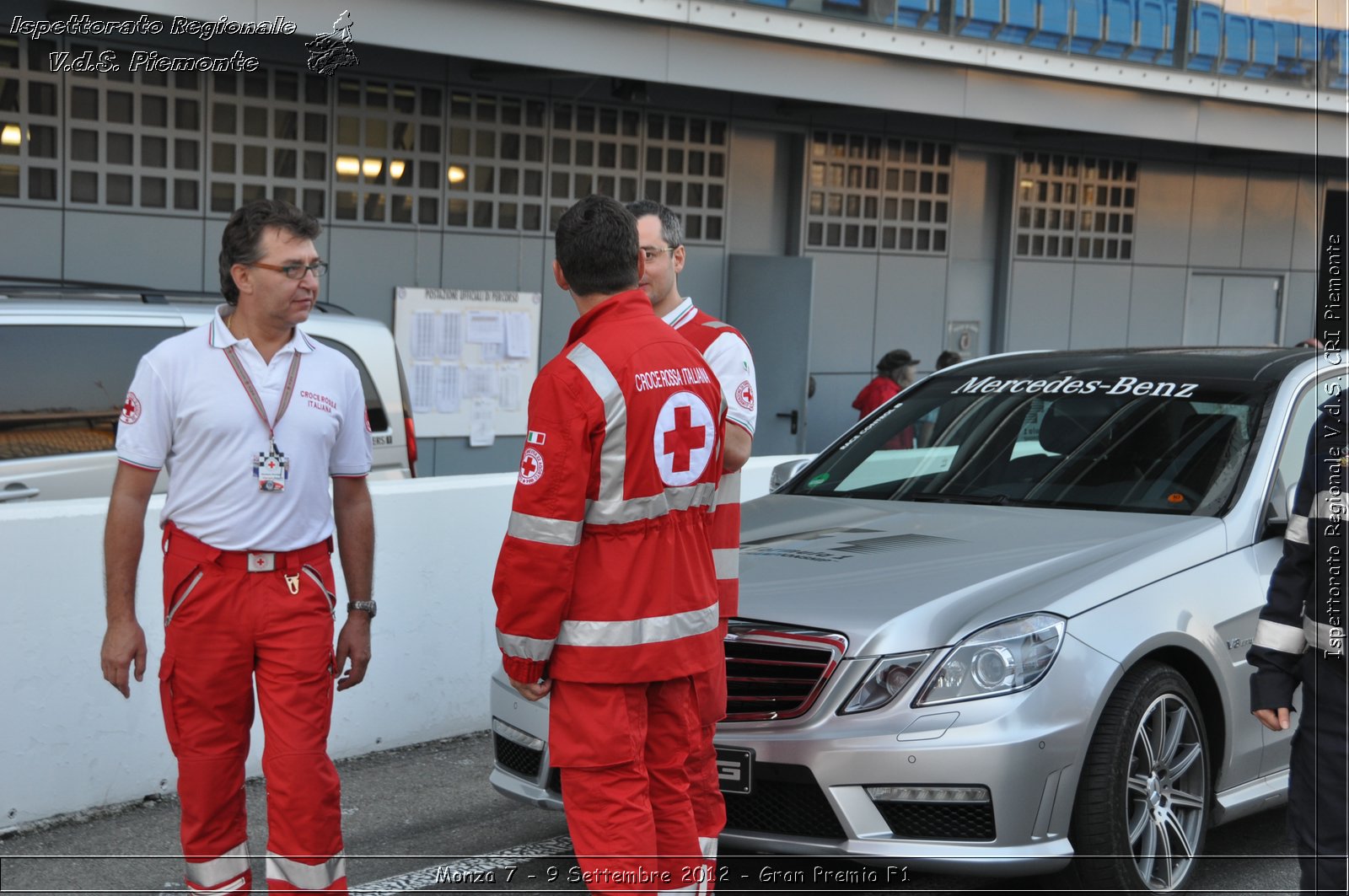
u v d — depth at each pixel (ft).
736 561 13.14
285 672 11.74
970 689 12.62
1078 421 17.52
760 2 35.94
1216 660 14.11
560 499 10.57
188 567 11.61
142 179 32.12
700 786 12.18
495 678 14.92
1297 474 16.11
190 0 28.32
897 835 12.58
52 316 21.02
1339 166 56.44
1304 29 48.49
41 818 15.35
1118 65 44.01
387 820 15.99
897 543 15.16
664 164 41.39
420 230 36.60
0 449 20.13
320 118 34.60
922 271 48.19
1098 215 52.80
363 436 12.73
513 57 33.06
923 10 39.17
